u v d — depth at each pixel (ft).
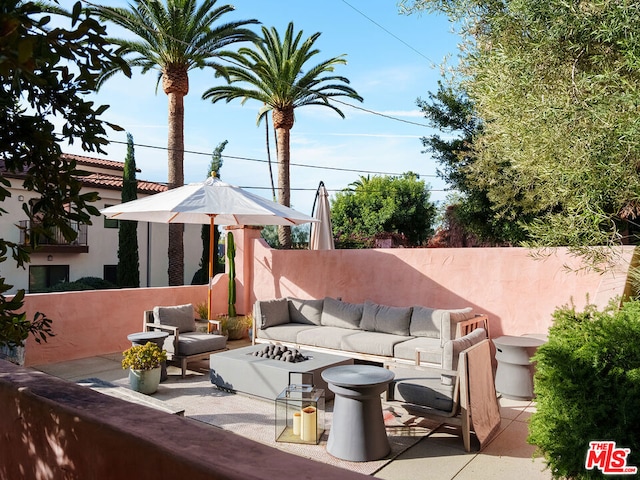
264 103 54.29
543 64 10.80
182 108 46.01
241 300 33.50
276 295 31.86
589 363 9.29
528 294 22.67
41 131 6.06
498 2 12.39
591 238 10.00
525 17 10.98
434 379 15.85
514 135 11.56
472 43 13.99
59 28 4.63
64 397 6.90
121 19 39.93
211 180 26.25
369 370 15.12
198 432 5.61
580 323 10.97
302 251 30.60
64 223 6.35
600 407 8.94
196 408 17.72
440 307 25.26
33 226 6.35
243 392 19.08
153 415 6.20
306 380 16.79
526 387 19.06
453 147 40.34
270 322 25.99
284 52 50.65
